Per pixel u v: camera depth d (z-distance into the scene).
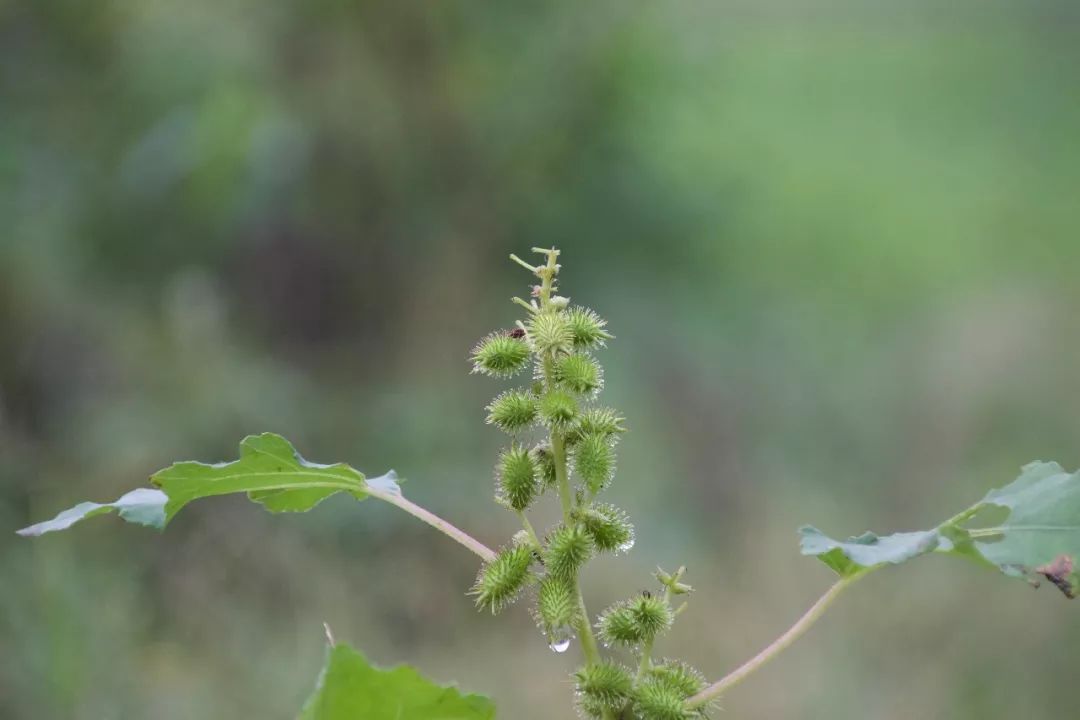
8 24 11.33
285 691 7.10
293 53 11.97
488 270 12.16
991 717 7.81
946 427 11.45
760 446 11.30
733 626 8.72
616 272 12.26
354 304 11.88
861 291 14.46
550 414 2.65
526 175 12.12
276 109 11.61
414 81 12.05
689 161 13.23
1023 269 14.59
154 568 7.72
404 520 8.91
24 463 7.97
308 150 11.69
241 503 8.38
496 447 10.42
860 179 17.08
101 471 8.34
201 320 9.72
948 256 15.50
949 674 8.14
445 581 8.68
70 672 6.30
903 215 16.36
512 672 8.02
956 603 8.66
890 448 11.49
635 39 12.20
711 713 2.69
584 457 2.67
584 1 12.21
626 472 10.66
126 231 11.19
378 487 2.95
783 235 14.96
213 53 11.88
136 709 6.39
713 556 9.73
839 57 21.09
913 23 22.72
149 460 8.49
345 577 8.27
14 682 6.20
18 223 10.28
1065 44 21.92
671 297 12.48
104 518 7.93
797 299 13.88
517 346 2.87
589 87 12.11
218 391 9.29
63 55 11.55
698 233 12.56
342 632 7.69
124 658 6.56
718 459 11.03
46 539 6.90
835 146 17.91
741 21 18.89
